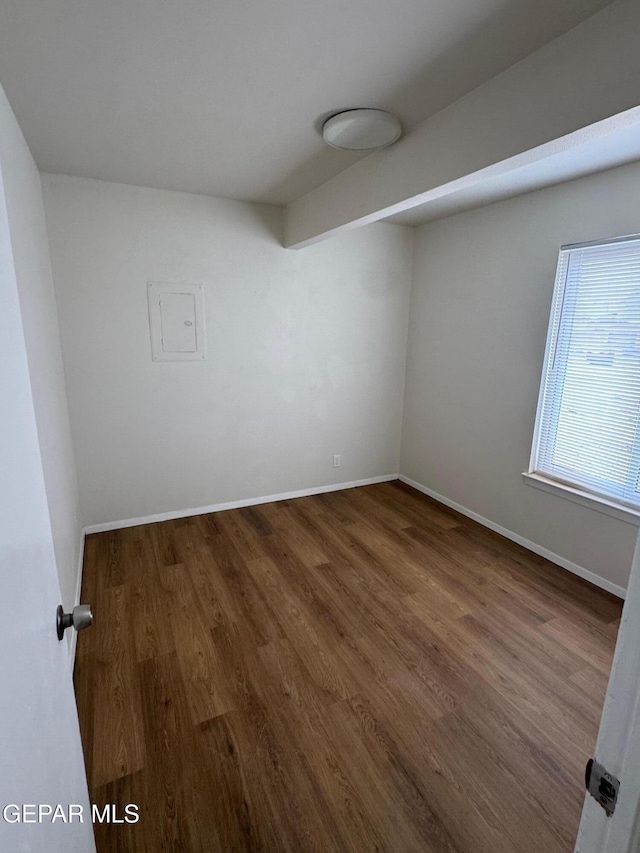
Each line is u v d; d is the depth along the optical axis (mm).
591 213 2439
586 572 2629
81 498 3023
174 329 3047
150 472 3207
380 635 2123
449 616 2277
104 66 1447
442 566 2758
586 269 2518
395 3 1146
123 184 2711
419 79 1500
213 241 3041
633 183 2234
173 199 2863
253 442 3545
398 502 3777
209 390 3275
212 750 1521
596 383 2535
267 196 2930
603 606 2387
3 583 543
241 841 1265
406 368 4098
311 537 3107
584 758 1533
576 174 2408
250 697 1744
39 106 1700
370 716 1674
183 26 1246
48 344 2176
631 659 477
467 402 3420
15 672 557
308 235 2863
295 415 3676
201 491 3424
